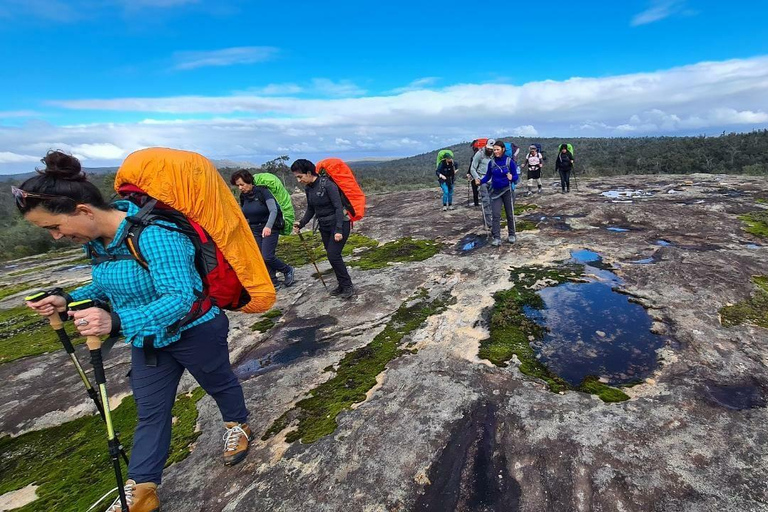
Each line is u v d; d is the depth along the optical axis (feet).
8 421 11.64
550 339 12.89
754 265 16.99
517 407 9.55
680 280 15.92
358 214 17.21
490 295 16.47
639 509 6.80
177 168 6.51
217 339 7.48
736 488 7.01
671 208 28.25
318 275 21.07
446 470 7.97
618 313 14.12
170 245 6.24
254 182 19.04
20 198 5.59
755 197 31.14
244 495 7.89
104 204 6.13
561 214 29.81
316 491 7.79
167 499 8.02
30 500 8.64
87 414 11.73
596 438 8.35
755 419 8.59
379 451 8.60
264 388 11.56
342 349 13.51
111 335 5.83
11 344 17.17
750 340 11.60
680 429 8.46
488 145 26.23
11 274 29.50
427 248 24.76
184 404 11.37
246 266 7.38
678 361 11.02
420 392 10.49
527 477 7.61
